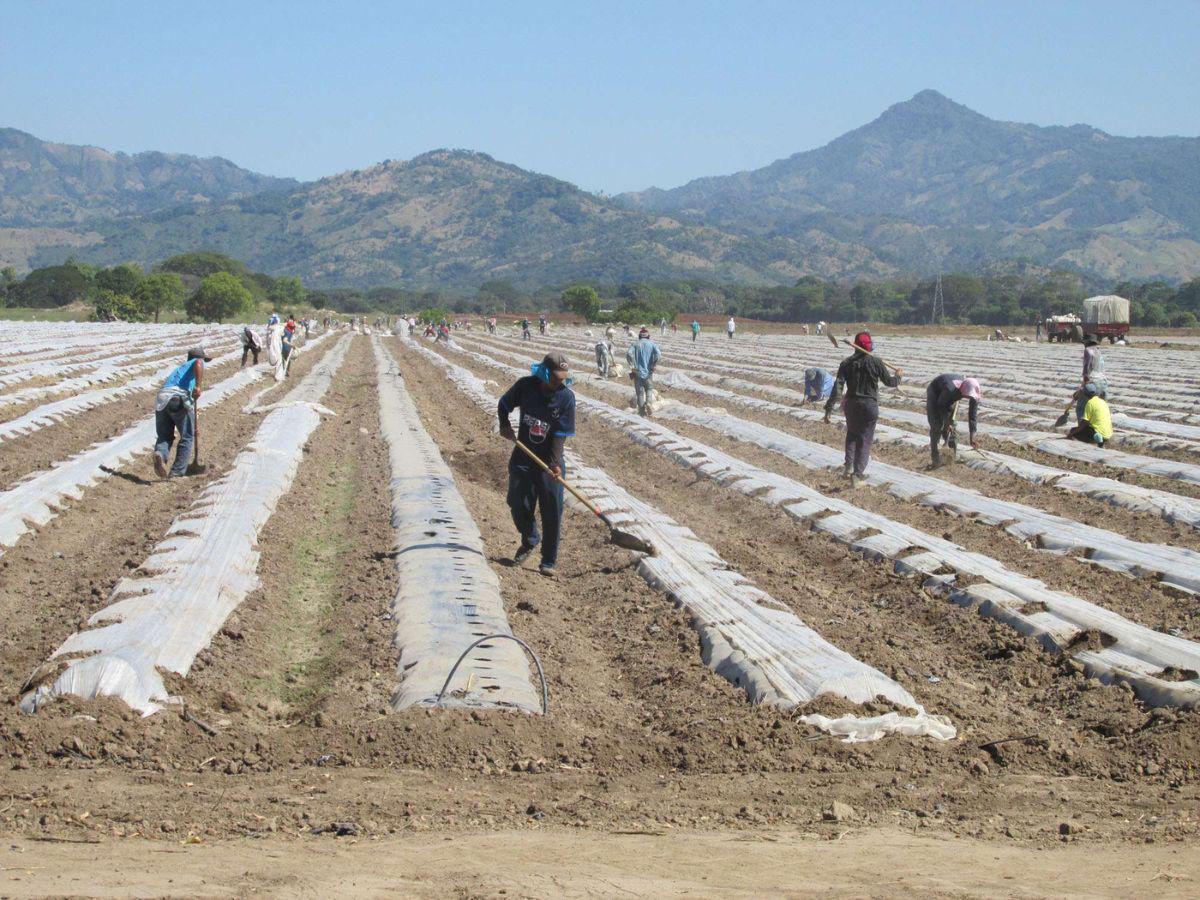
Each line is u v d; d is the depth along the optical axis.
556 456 11.79
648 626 10.12
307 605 10.85
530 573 11.93
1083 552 12.32
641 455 20.62
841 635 9.77
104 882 4.73
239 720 7.90
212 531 12.36
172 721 7.62
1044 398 30.41
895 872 5.09
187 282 162.50
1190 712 7.62
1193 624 9.90
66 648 8.41
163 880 4.79
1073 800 6.52
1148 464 17.73
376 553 12.37
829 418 24.34
